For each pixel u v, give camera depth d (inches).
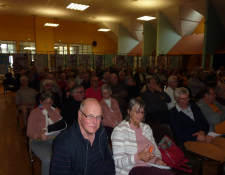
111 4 405.7
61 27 613.3
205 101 111.6
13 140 144.6
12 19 536.1
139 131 76.9
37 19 564.1
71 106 118.2
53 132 93.4
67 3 399.2
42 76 261.3
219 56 430.6
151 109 133.4
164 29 489.7
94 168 58.9
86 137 57.3
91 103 54.9
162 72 335.9
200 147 92.0
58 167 53.7
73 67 409.1
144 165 73.5
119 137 72.7
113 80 181.8
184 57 494.3
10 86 284.7
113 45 711.7
